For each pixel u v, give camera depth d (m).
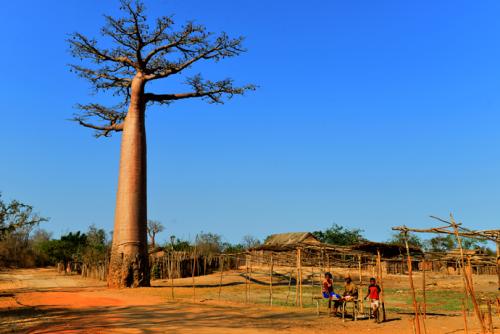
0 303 20.23
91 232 67.19
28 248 77.69
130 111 31.47
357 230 75.62
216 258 47.16
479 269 45.34
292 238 59.44
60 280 43.19
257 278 37.62
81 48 31.77
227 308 18.11
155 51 31.58
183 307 18.31
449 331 12.71
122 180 30.47
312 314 16.42
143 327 12.76
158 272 42.00
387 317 15.90
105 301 20.84
